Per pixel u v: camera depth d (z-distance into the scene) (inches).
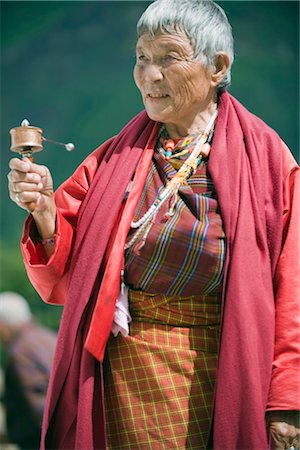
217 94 249.6
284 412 226.1
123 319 235.6
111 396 238.5
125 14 925.2
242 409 219.6
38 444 478.9
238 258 224.8
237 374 220.4
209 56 237.1
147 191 239.8
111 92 927.0
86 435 227.6
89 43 925.8
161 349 234.4
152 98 237.5
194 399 232.2
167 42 233.0
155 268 231.3
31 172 228.5
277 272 234.1
